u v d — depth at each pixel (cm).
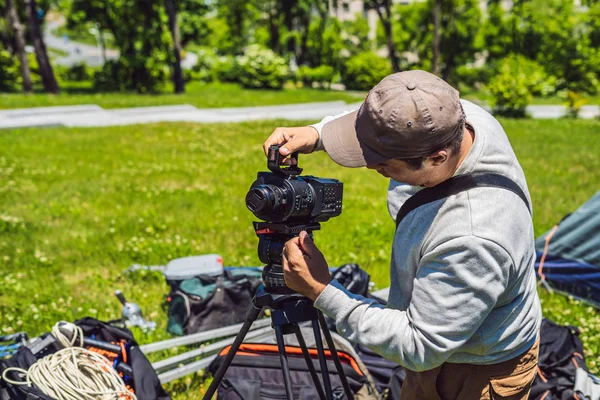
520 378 185
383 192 888
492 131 170
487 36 3838
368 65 3738
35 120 1659
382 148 155
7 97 2153
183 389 343
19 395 255
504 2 4544
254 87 3281
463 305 156
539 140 1584
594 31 3409
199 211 733
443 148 152
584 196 905
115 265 543
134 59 2803
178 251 572
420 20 3934
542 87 3042
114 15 2894
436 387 191
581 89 3456
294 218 193
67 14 3142
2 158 1019
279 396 284
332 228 671
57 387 258
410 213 168
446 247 156
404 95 149
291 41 4147
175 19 2748
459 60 3866
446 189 161
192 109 2075
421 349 161
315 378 239
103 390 268
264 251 200
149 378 295
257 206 183
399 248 173
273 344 304
